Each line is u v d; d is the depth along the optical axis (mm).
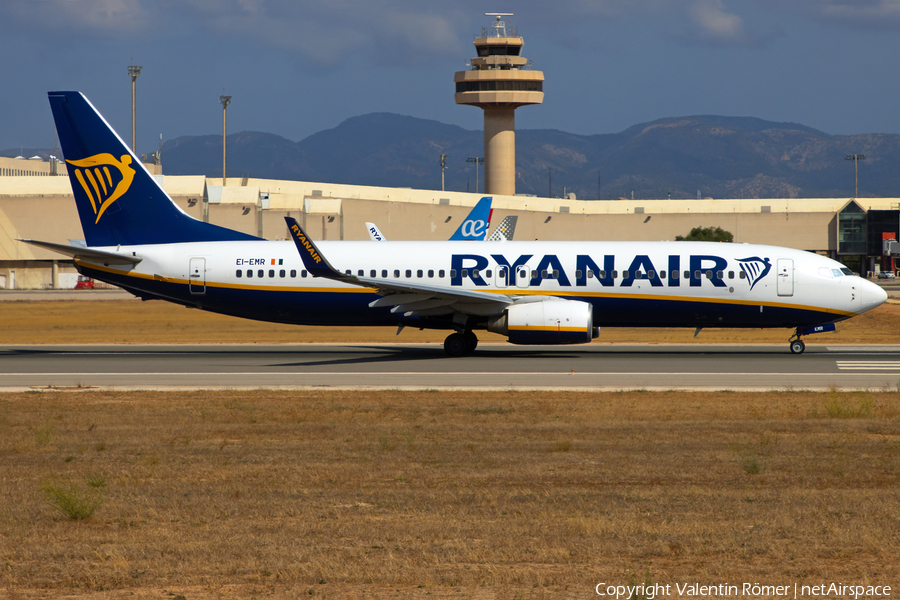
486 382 113562
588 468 61062
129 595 36438
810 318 142125
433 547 42406
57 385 112125
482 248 146750
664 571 39219
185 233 152000
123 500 52344
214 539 44031
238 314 150625
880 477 58219
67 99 149500
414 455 66062
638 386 109250
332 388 107688
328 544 43062
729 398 97625
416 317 144375
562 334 136750
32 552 42125
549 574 38688
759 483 56562
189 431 77562
